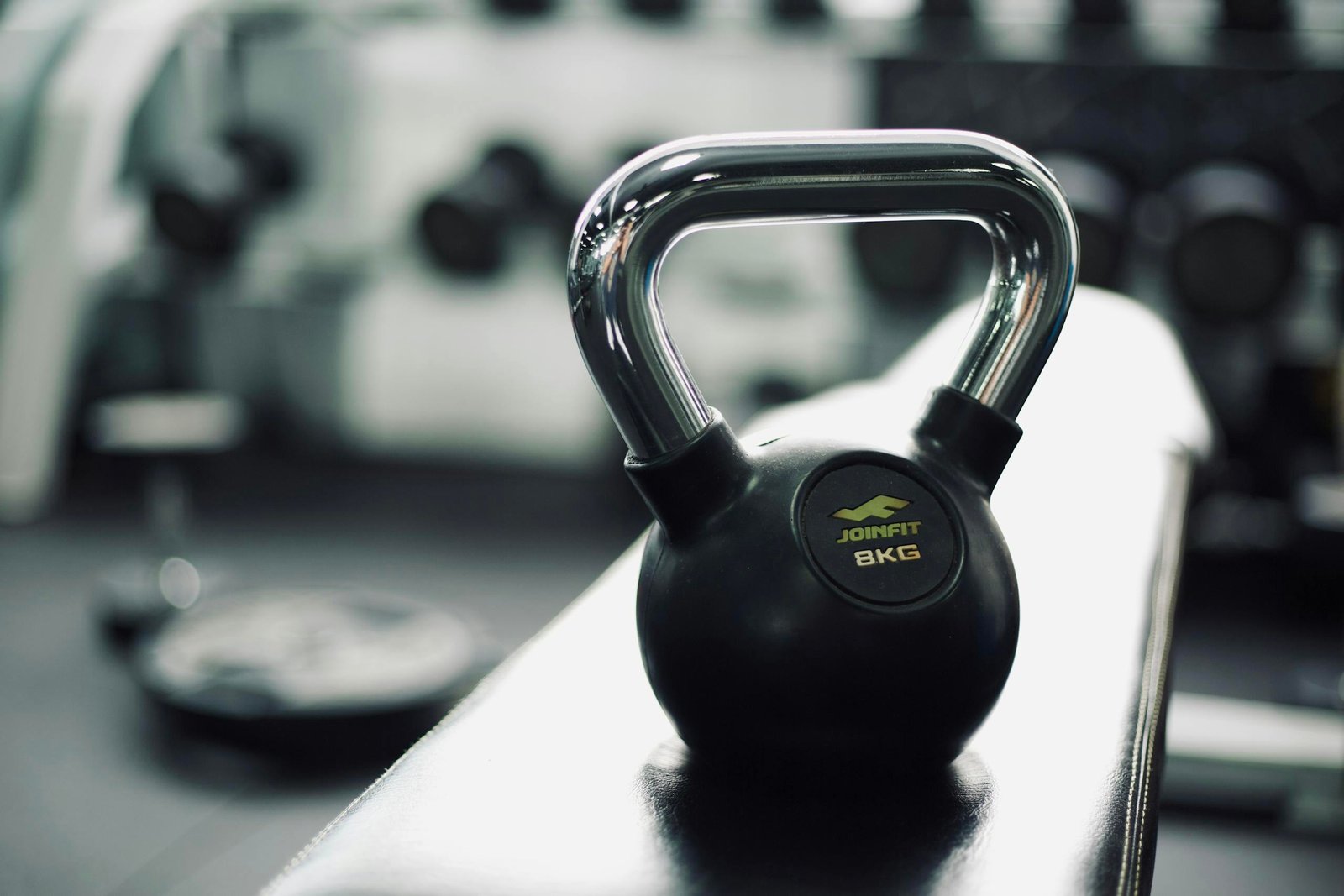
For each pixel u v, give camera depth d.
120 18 3.43
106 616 2.65
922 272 3.03
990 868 0.37
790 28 3.17
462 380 3.80
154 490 2.83
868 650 0.41
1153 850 0.40
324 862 0.36
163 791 2.00
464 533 3.32
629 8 3.24
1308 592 2.96
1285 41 2.91
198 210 3.34
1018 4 3.15
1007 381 0.45
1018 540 0.67
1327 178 2.98
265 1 3.44
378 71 3.50
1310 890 1.75
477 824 0.38
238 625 2.45
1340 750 1.98
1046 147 3.09
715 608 0.42
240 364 3.86
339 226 3.62
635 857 0.37
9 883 1.73
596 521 3.45
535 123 3.48
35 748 2.14
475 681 2.25
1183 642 2.67
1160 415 0.92
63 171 3.37
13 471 3.46
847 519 0.43
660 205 0.41
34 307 3.41
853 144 0.42
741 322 3.44
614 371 0.42
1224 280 2.72
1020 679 0.51
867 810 0.41
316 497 3.61
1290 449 2.95
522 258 3.58
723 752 0.43
